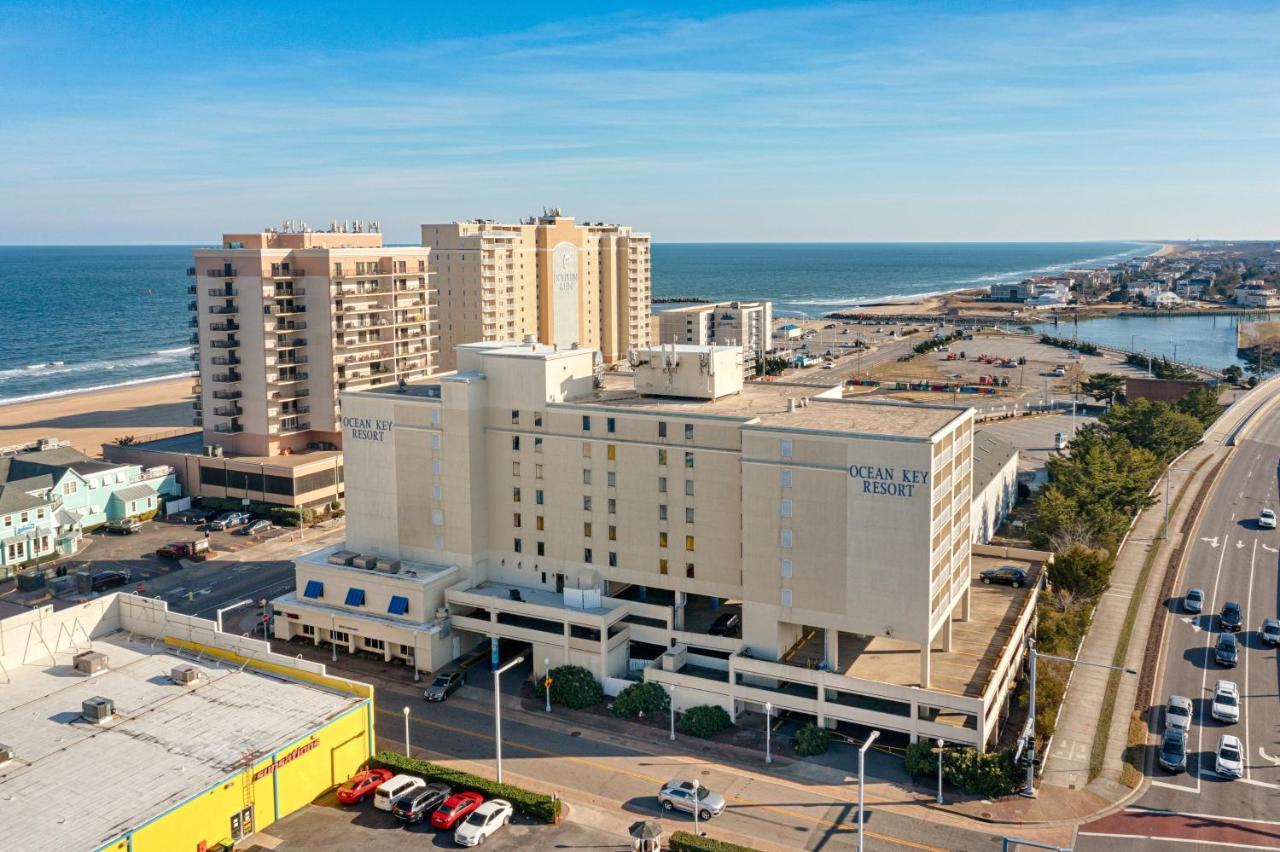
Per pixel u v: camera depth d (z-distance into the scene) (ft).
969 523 342.64
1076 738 296.30
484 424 370.12
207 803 236.02
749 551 315.99
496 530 375.45
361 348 591.37
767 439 307.58
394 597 360.48
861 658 319.06
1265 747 290.76
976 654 319.68
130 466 549.13
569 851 242.99
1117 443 561.84
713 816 258.57
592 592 341.82
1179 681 333.83
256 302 557.74
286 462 549.95
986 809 261.03
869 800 266.36
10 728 265.54
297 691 289.94
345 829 252.21
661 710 318.86
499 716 289.12
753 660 309.01
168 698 284.61
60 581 436.35
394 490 383.04
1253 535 490.90
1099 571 370.73
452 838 248.73
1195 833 248.52
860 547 297.53
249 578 451.94
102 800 230.89
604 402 362.33
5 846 212.43
